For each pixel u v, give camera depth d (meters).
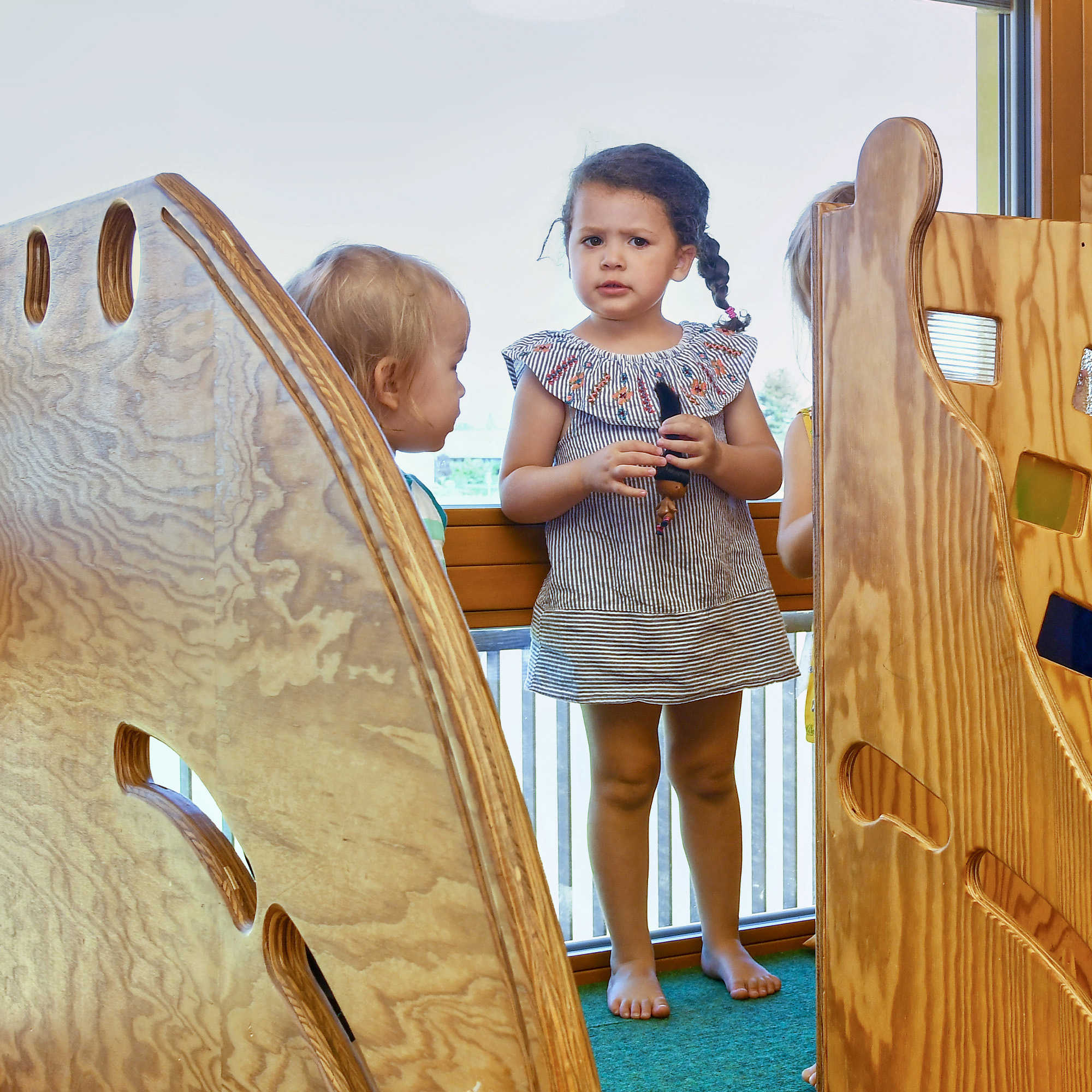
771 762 1.80
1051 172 1.67
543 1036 0.35
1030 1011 0.82
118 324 0.49
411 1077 0.38
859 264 0.93
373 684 0.38
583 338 1.52
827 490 0.97
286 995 0.42
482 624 1.48
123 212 0.49
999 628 0.83
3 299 0.55
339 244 1.36
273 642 0.42
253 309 0.42
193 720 0.45
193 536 0.45
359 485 0.38
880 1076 0.92
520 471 1.45
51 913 0.53
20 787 0.54
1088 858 0.78
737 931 1.61
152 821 0.48
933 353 0.89
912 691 0.89
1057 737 0.80
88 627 0.50
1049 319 0.92
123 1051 0.50
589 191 1.46
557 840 1.70
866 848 0.93
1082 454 0.93
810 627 1.77
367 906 0.39
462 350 1.18
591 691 1.39
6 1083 0.56
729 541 1.49
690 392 1.47
